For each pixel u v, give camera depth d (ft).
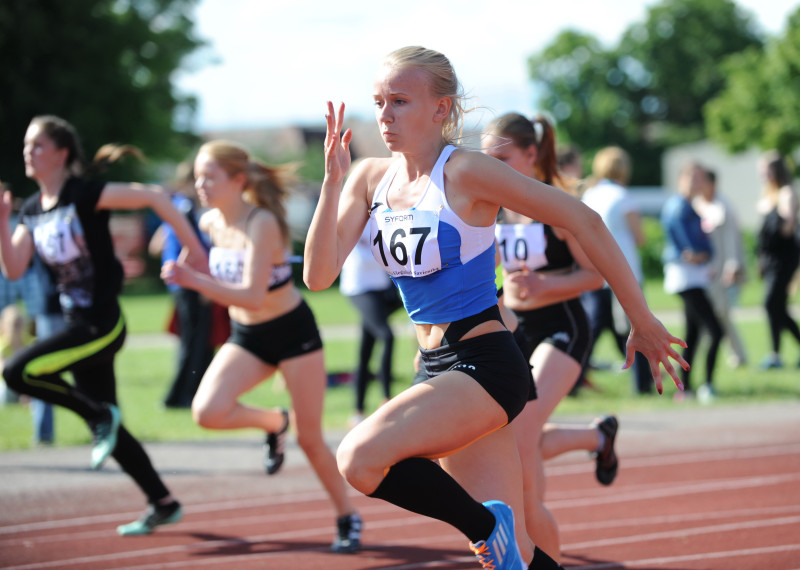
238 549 45.37
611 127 647.97
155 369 110.93
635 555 42.83
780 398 82.99
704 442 67.05
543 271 41.55
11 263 47.57
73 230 45.85
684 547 43.80
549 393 39.29
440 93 28.27
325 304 207.92
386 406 27.58
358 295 75.72
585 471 60.29
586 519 49.21
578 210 27.25
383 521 50.11
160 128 303.89
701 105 640.99
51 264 46.70
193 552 45.01
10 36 271.69
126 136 291.99
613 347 125.39
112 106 284.20
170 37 303.89
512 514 28.12
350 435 27.35
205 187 45.37
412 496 26.86
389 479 26.84
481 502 29.19
